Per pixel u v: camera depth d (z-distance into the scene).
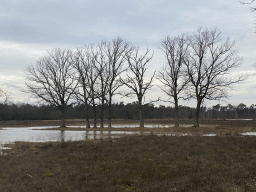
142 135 25.59
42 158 13.86
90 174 10.05
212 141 18.83
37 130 43.88
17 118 104.25
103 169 10.82
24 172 10.73
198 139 20.30
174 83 43.31
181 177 9.30
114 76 46.06
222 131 29.97
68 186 8.55
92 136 27.98
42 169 11.23
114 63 45.94
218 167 10.40
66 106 51.56
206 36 38.97
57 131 39.44
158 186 8.06
